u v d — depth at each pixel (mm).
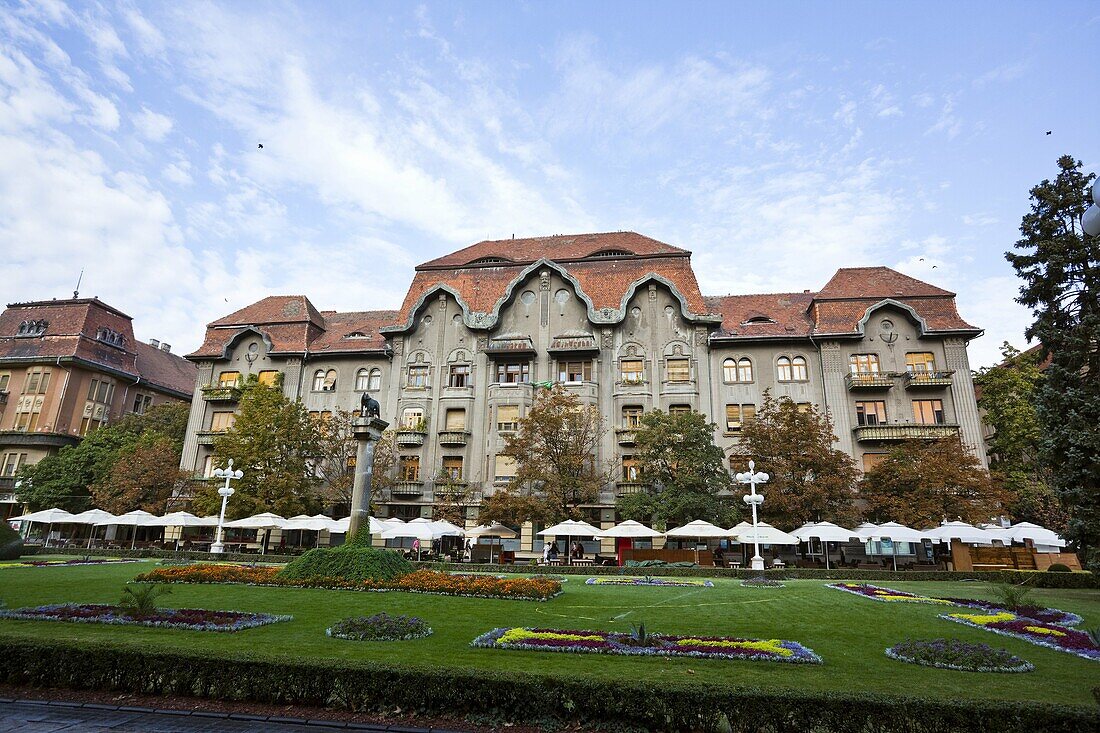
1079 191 24922
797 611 17109
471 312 47188
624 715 7973
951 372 40625
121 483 45219
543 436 38031
